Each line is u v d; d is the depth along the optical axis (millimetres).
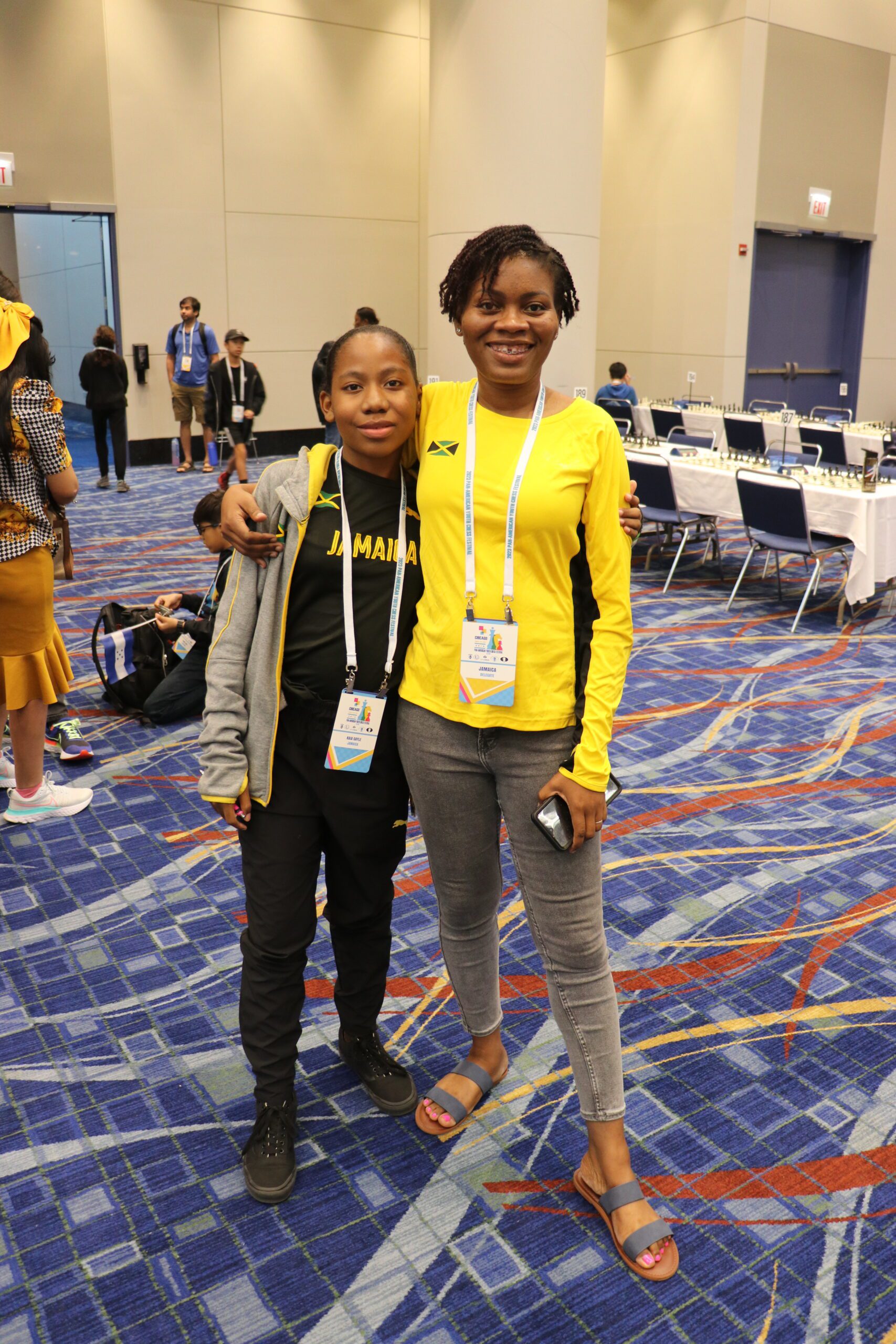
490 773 1835
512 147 9891
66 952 2812
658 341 13773
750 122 12383
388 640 1846
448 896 2020
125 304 11367
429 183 10617
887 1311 1782
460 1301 1791
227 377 9586
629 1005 2625
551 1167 2104
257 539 1778
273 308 12328
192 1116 2229
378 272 13016
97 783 3889
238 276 11992
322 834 1979
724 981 2727
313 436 12969
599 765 1706
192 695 4473
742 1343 1719
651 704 4871
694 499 7215
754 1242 1921
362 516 1823
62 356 13688
